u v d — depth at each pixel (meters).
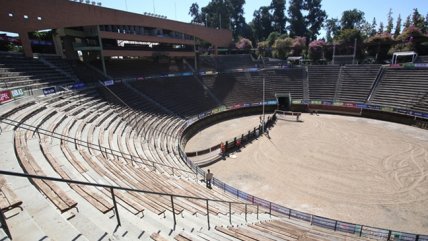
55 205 6.25
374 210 16.59
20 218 5.20
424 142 28.17
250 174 22.27
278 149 27.61
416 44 55.56
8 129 13.43
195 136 33.78
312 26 92.62
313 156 25.36
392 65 45.41
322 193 18.77
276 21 93.50
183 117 37.25
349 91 46.06
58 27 30.98
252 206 16.09
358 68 48.97
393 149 26.38
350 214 16.31
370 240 12.17
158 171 16.83
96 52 42.38
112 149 17.59
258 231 10.62
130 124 26.83
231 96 48.59
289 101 47.94
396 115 37.53
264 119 38.00
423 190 18.55
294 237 10.69
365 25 82.00
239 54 66.25
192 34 53.31
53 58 33.25
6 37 34.00
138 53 42.94
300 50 71.81
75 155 12.75
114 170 12.89
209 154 26.83
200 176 19.98
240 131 35.03
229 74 53.84
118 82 37.72
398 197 17.86
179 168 20.09
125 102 33.28
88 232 5.60
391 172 21.38
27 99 20.34
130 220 7.32
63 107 21.84
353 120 39.03
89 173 10.80
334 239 11.54
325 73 51.19
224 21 84.62
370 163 23.23
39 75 27.52
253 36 91.75
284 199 18.23
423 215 15.99
